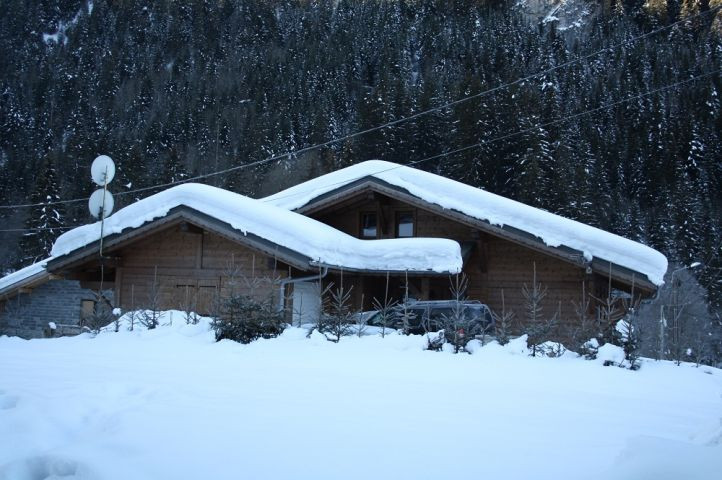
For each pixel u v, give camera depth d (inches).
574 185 1494.8
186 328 432.8
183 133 2495.1
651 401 260.1
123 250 713.0
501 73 2699.3
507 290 718.5
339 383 267.7
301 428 190.4
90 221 1765.5
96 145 2106.3
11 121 2716.5
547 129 1855.3
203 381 266.1
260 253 655.8
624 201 1846.7
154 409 211.0
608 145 2060.8
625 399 260.2
